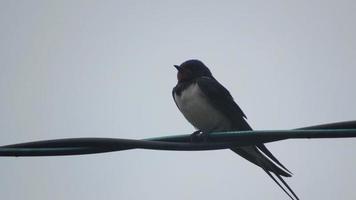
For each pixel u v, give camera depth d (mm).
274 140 7898
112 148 7570
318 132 7543
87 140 7480
